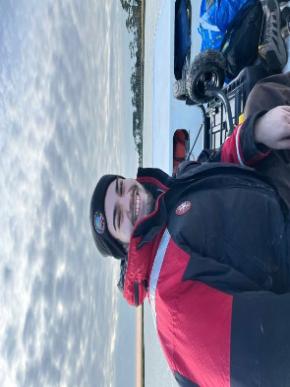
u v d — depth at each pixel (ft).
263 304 2.59
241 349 2.55
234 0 6.38
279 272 3.22
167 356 3.10
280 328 2.51
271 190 3.54
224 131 6.41
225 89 6.40
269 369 2.45
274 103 4.13
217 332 2.66
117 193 3.92
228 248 3.15
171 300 2.92
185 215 3.26
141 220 3.34
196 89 6.10
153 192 4.01
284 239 3.31
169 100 8.51
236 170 3.61
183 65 8.21
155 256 3.27
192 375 2.90
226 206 3.29
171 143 8.47
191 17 8.21
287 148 3.60
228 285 2.83
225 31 6.54
